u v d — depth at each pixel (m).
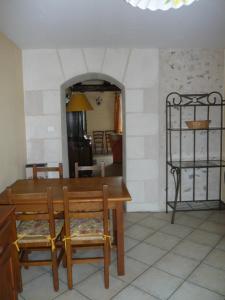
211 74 3.69
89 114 10.59
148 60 3.60
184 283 2.23
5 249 1.66
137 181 3.81
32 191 2.48
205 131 3.81
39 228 2.29
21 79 3.45
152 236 3.08
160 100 3.68
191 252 2.72
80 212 2.11
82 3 2.14
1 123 2.73
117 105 10.22
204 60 3.66
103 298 2.07
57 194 2.35
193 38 3.15
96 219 2.40
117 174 6.43
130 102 3.66
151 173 3.80
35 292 2.17
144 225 3.39
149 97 3.66
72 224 2.31
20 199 2.03
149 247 2.84
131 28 2.76
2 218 1.59
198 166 3.47
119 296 2.09
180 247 2.83
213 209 3.81
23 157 3.47
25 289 2.21
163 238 3.03
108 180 2.85
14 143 3.12
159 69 3.63
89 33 2.89
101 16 2.42
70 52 3.51
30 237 2.17
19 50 3.39
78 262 2.19
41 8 2.22
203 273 2.36
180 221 3.49
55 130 3.62
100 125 10.71
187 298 2.05
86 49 3.51
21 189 2.56
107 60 3.56
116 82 3.80
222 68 3.69
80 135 6.40
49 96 3.56
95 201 2.10
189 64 3.65
